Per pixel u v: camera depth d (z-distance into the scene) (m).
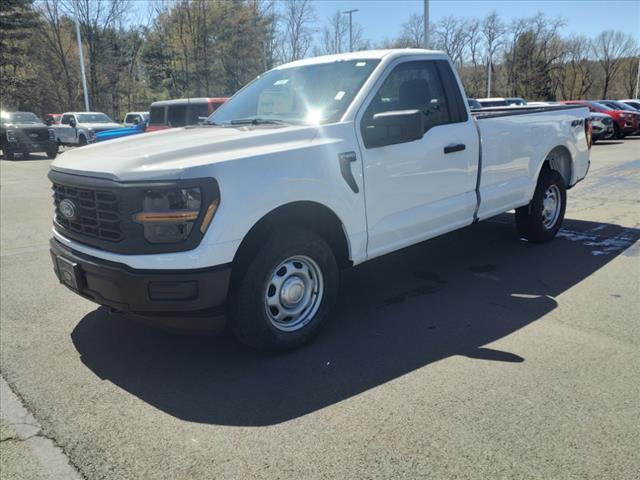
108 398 3.29
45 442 2.86
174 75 51.06
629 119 22.73
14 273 5.91
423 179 4.52
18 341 4.12
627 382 3.26
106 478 2.56
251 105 4.77
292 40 53.97
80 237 3.60
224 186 3.24
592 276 5.23
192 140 3.66
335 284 4.03
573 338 3.89
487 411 3.00
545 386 3.24
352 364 3.63
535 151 5.91
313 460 2.64
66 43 49.22
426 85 4.68
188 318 3.31
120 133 18.78
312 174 3.66
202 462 2.66
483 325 4.18
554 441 2.71
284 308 3.78
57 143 24.48
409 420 2.94
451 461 2.59
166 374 3.58
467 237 6.90
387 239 4.31
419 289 5.04
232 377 3.51
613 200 9.05
